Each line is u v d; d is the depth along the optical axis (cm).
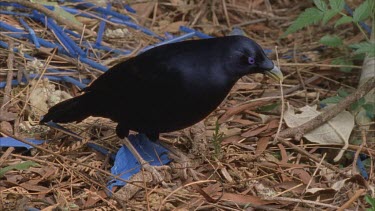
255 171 995
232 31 1395
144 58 918
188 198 912
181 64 895
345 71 1253
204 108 918
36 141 1005
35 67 1137
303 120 1086
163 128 955
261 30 1421
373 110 1111
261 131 1081
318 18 1151
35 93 1086
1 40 1188
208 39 920
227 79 907
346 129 1064
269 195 935
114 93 935
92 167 930
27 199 871
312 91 1229
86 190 905
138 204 895
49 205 879
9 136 980
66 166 941
